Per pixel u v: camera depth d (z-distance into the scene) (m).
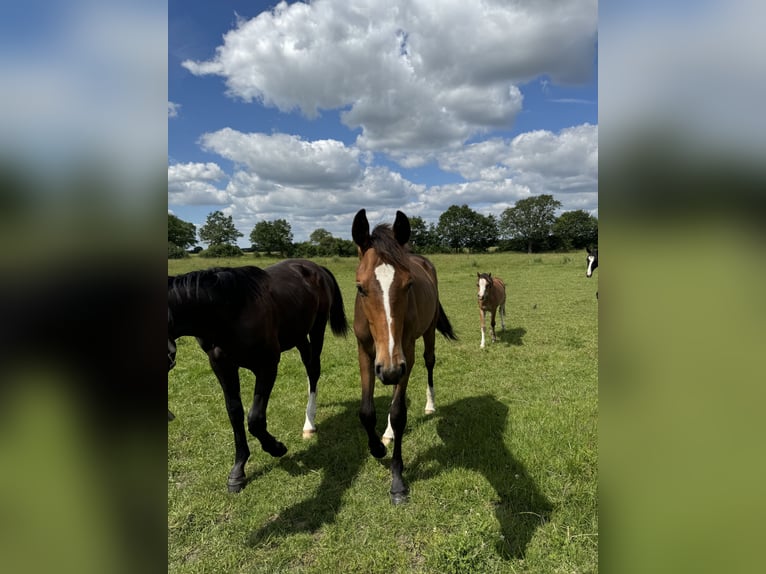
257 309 2.96
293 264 4.13
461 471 3.04
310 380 3.96
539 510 2.60
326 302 4.33
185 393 4.88
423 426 3.85
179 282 2.66
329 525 2.58
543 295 12.86
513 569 2.17
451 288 15.40
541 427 3.60
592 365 5.61
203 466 3.30
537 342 7.05
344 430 3.87
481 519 2.53
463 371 5.53
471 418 3.96
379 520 2.62
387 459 3.30
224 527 2.61
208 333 2.83
